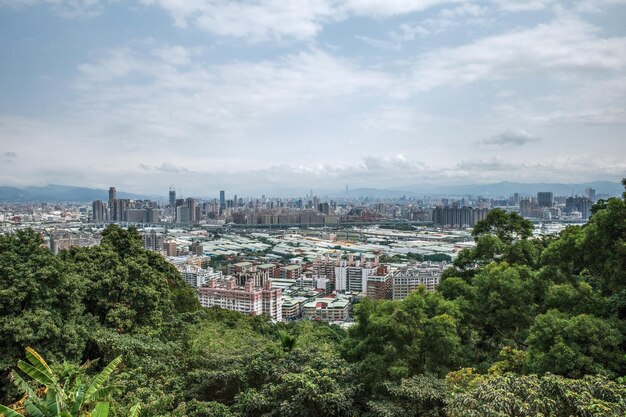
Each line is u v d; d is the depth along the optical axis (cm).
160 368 2733
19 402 1916
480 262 4059
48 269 2720
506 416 1537
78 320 2909
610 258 2514
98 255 3575
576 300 2727
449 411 1802
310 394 2297
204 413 2408
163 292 3869
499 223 4444
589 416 1520
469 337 3141
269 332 6312
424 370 2548
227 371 2769
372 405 2231
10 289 2516
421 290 3164
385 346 2542
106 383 2194
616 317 2405
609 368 2080
